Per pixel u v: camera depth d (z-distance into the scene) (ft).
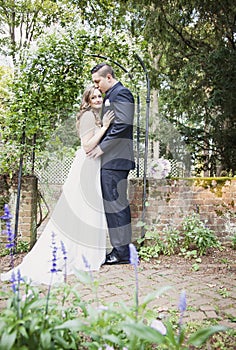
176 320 7.63
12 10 32.32
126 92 12.59
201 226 14.37
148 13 24.12
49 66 13.99
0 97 14.64
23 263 11.47
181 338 5.06
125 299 9.00
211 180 15.37
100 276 11.10
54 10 30.25
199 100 24.49
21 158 13.74
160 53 26.40
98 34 15.12
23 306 5.32
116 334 5.52
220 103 22.20
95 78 12.73
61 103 14.32
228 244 15.48
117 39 14.99
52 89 14.05
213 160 25.11
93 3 29.35
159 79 26.40
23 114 13.76
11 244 5.75
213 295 9.41
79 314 7.64
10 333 4.51
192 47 25.40
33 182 13.97
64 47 14.05
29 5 31.30
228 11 22.70
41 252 11.71
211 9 22.97
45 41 14.07
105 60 15.10
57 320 5.14
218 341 6.64
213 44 24.79
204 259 13.25
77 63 14.25
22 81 13.94
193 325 7.39
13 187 13.96
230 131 23.80
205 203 15.33
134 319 4.93
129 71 15.52
